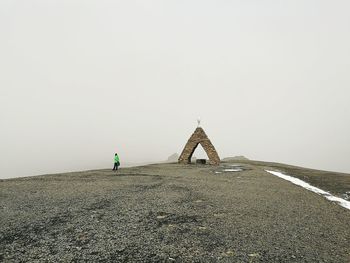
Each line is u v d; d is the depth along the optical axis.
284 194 17.73
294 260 7.97
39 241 9.11
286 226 11.06
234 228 10.62
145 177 25.17
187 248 8.64
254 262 7.78
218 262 7.73
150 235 9.70
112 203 14.27
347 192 19.22
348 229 10.96
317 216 12.70
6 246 8.70
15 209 13.04
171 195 16.42
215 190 18.41
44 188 18.83
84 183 21.22
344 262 7.93
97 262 7.64
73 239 9.29
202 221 11.38
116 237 9.49
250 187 20.05
